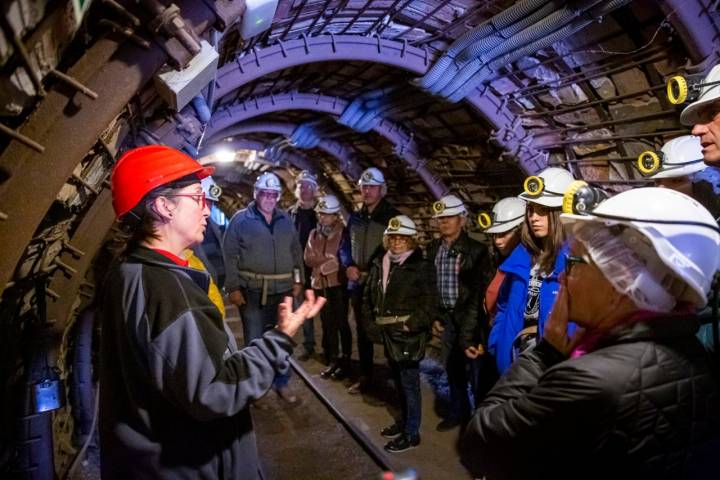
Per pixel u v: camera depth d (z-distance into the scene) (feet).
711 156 5.23
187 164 4.40
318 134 22.52
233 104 16.40
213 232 13.15
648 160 7.49
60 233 6.37
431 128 17.40
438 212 11.66
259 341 4.29
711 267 2.90
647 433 2.74
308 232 18.53
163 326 3.82
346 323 15.67
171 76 5.27
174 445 4.08
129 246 4.37
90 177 6.33
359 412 13.23
